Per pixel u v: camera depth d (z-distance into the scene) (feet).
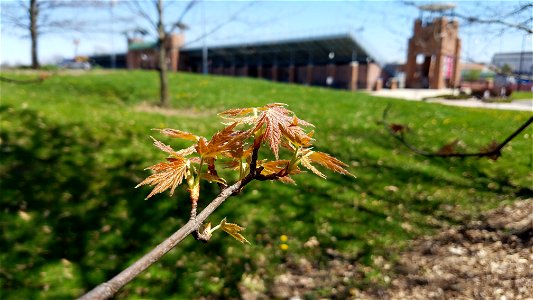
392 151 28.58
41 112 28.14
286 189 21.42
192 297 13.64
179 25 39.01
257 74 205.05
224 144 2.52
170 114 35.35
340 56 163.22
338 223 18.88
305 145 2.60
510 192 22.13
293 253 16.58
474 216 19.60
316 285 14.67
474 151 27.71
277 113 2.61
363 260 16.15
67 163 21.39
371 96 50.62
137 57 175.63
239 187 2.62
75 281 13.79
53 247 15.24
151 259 1.96
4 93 35.63
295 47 164.04
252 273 15.21
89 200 18.37
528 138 28.89
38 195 18.13
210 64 215.72
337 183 22.90
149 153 23.62
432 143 29.91
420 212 20.45
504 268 14.20
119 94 46.91
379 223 19.06
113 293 1.74
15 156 21.27
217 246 16.49
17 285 13.14
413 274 14.96
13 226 15.88
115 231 16.60
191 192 2.51
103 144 24.21
